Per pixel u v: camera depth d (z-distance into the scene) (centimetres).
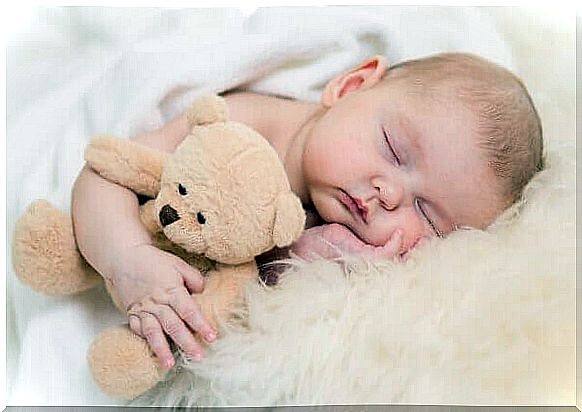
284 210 86
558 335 86
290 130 112
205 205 86
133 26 129
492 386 84
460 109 103
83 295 100
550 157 111
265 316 88
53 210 94
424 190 101
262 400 87
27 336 99
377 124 103
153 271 88
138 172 94
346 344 85
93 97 115
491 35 131
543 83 130
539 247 94
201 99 92
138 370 85
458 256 93
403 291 89
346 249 99
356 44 126
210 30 124
